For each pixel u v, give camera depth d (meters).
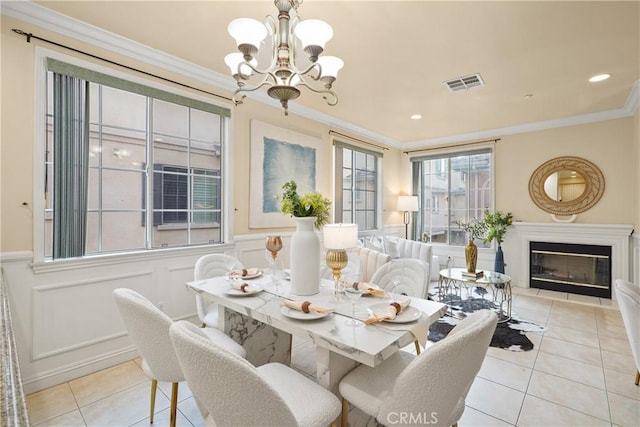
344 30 2.28
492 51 2.58
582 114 4.25
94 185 2.57
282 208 1.87
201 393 0.97
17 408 0.55
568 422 1.79
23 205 2.05
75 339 2.27
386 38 2.38
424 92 3.48
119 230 3.05
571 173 4.42
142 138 2.96
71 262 2.24
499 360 2.52
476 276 3.50
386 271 2.25
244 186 3.42
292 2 1.74
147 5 2.04
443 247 5.68
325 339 1.28
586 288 4.31
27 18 2.06
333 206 4.58
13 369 0.72
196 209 3.15
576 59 2.71
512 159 4.93
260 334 2.21
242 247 3.37
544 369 2.38
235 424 0.96
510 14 2.09
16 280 2.03
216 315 2.24
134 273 2.57
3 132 1.99
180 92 2.87
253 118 3.51
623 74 3.01
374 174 5.63
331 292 1.94
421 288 2.09
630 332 1.98
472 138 5.33
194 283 2.12
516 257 4.86
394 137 5.63
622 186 4.07
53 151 2.17
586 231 4.25
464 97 3.63
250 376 0.89
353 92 3.50
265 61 2.78
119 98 2.91
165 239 3.01
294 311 1.54
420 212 6.09
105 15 2.14
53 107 2.17
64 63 2.20
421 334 1.40
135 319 1.39
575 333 3.05
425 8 2.03
